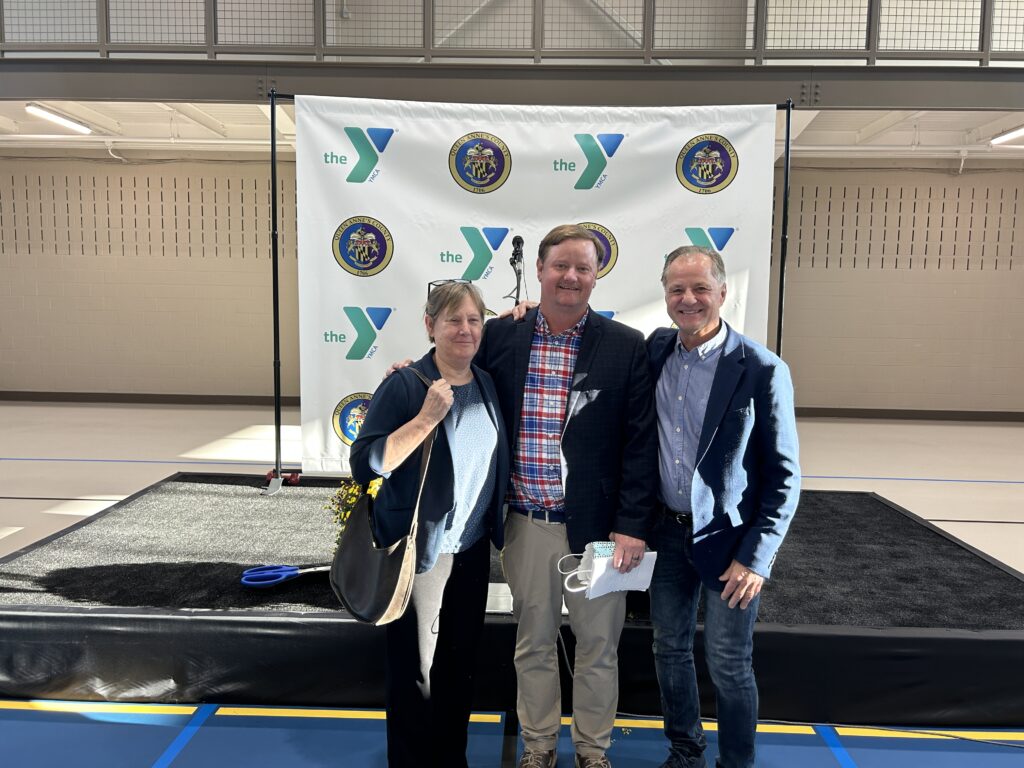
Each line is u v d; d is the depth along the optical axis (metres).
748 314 3.49
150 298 9.01
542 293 1.90
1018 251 8.51
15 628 2.47
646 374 1.92
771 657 2.42
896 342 8.72
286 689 2.48
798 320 8.74
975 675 2.40
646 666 2.46
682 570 1.93
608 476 1.91
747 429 1.78
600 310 3.54
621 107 3.47
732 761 1.86
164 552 3.27
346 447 3.73
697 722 2.04
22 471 5.41
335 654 2.46
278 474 4.52
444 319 1.75
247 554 3.25
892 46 5.76
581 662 1.97
